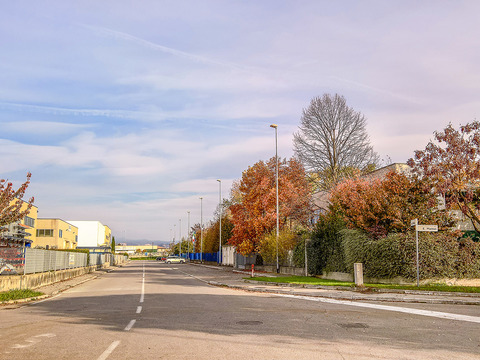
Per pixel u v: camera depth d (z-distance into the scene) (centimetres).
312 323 1076
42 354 741
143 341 848
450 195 2180
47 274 2675
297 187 4200
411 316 1209
